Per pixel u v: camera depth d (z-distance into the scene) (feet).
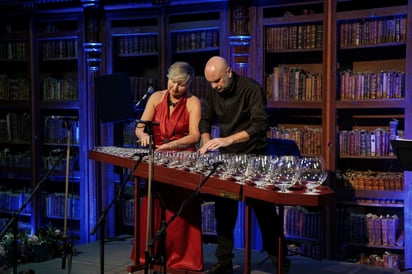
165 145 11.93
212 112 12.21
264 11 17.71
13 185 22.49
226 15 17.11
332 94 15.88
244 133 11.01
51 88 20.29
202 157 10.54
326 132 16.03
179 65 12.13
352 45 15.80
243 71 16.96
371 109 16.83
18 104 20.68
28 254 14.94
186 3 17.53
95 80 16.94
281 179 8.77
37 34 20.12
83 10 18.94
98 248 16.51
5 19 20.58
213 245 16.57
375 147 15.69
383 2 16.81
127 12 18.57
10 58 21.02
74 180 20.16
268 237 11.46
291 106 16.56
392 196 15.42
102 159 12.55
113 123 19.10
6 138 21.12
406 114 15.01
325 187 9.13
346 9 17.25
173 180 10.68
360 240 15.87
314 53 17.40
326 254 16.01
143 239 12.60
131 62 20.13
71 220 18.84
